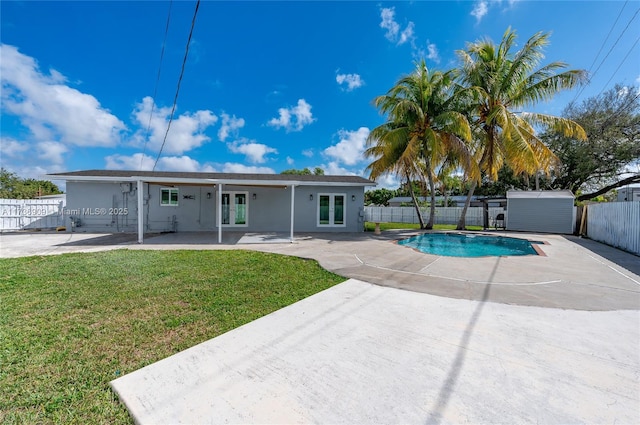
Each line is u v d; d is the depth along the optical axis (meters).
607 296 4.48
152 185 14.38
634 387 2.15
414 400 1.98
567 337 3.01
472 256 8.23
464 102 14.40
